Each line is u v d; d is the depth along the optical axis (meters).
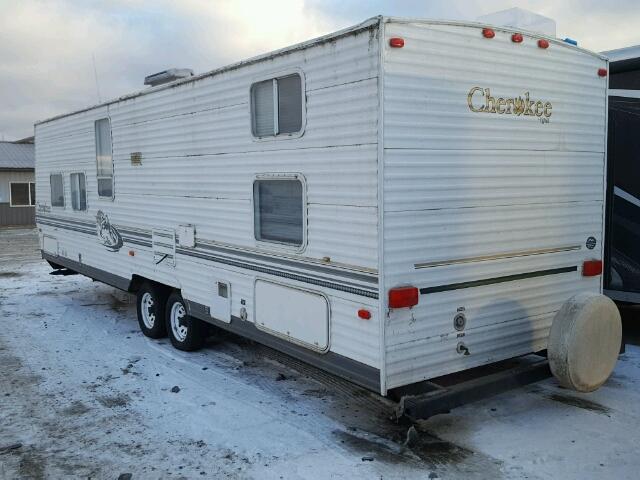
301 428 4.50
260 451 4.14
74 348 6.73
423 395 3.92
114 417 4.77
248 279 5.09
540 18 5.14
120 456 4.12
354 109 3.83
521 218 4.48
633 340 6.54
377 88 3.65
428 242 3.93
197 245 5.82
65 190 8.88
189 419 4.70
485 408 4.79
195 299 5.97
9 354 6.53
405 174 3.77
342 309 4.08
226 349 6.61
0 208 24.30
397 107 3.70
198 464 3.97
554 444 4.14
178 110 5.89
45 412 4.90
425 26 3.78
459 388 4.03
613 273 6.49
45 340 7.09
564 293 4.87
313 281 4.32
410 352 3.90
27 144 27.59
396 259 3.78
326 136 4.08
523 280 4.55
